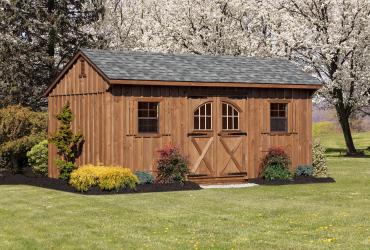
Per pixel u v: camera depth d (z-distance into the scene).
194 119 21.77
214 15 37.84
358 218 14.57
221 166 22.16
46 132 25.64
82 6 36.62
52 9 35.94
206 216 14.97
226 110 22.31
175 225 13.84
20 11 34.72
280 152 22.62
